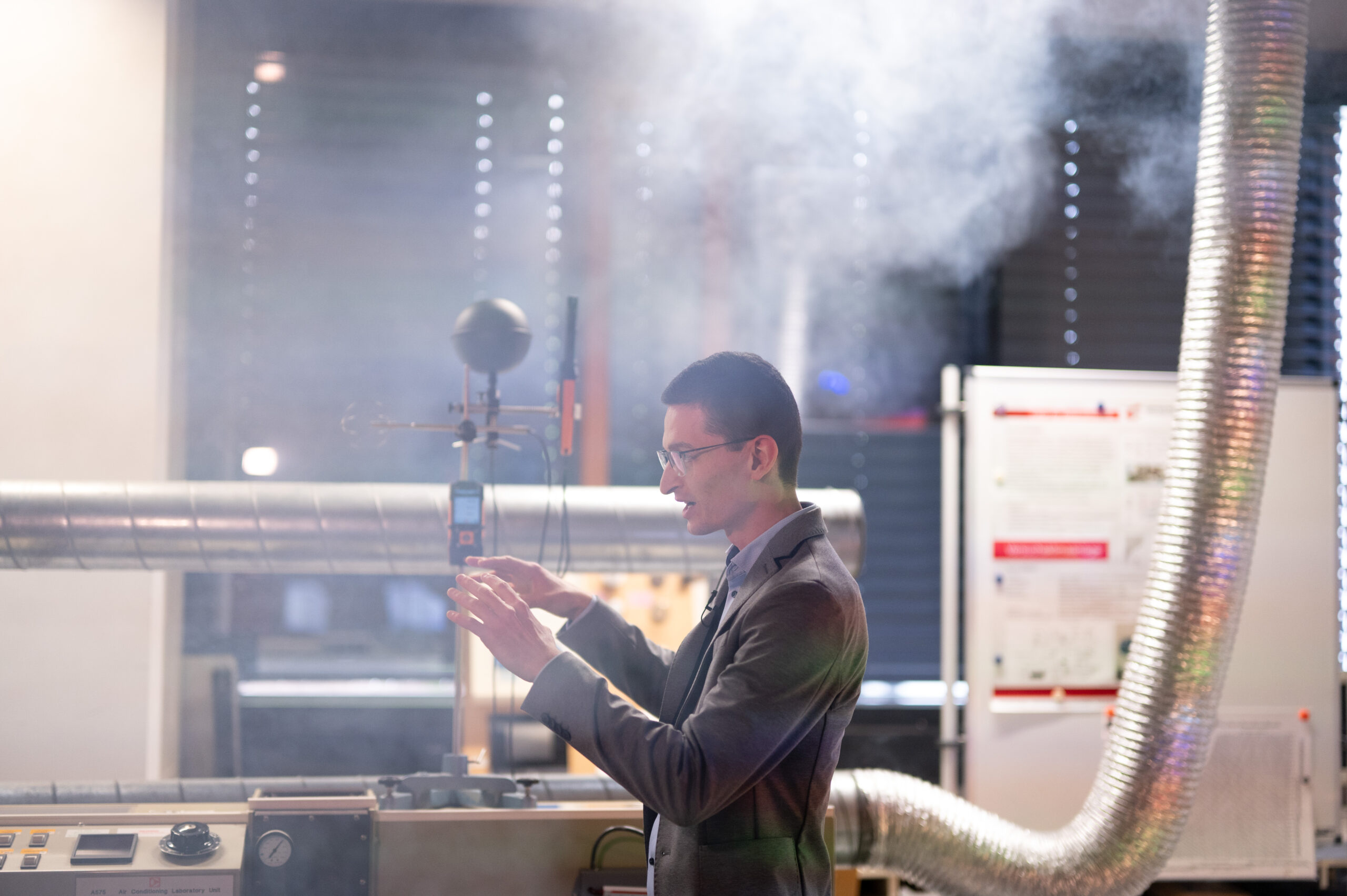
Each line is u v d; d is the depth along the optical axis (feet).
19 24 8.32
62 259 8.34
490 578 3.96
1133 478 8.89
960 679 10.28
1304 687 8.82
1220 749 8.70
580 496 6.72
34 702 8.18
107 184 8.41
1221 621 6.33
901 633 10.38
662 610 9.08
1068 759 8.75
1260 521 8.86
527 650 3.81
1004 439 8.79
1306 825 8.72
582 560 6.66
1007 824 6.59
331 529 6.40
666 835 4.08
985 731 8.70
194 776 9.00
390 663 9.75
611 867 5.37
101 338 8.37
